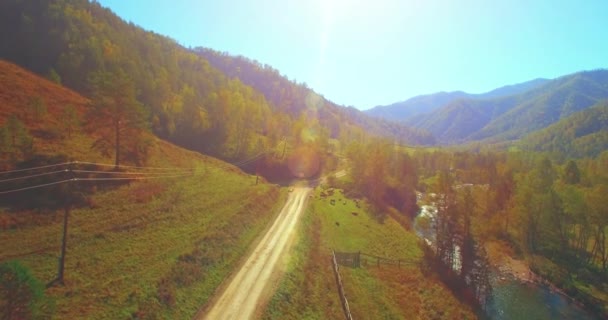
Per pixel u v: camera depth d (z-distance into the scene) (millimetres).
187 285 31594
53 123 57906
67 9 125312
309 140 133625
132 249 34312
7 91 60438
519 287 52781
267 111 151875
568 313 45875
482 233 69375
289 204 72688
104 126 53344
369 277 45781
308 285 38031
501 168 109812
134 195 46812
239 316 29203
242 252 43281
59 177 42531
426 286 46781
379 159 93562
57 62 95188
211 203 54062
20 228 32312
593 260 59500
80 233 34312
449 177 63844
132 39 162875
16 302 18797
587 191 61000
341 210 75500
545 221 63062
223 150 109062
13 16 108438
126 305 25828
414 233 74188
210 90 151375
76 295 25422
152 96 107125
